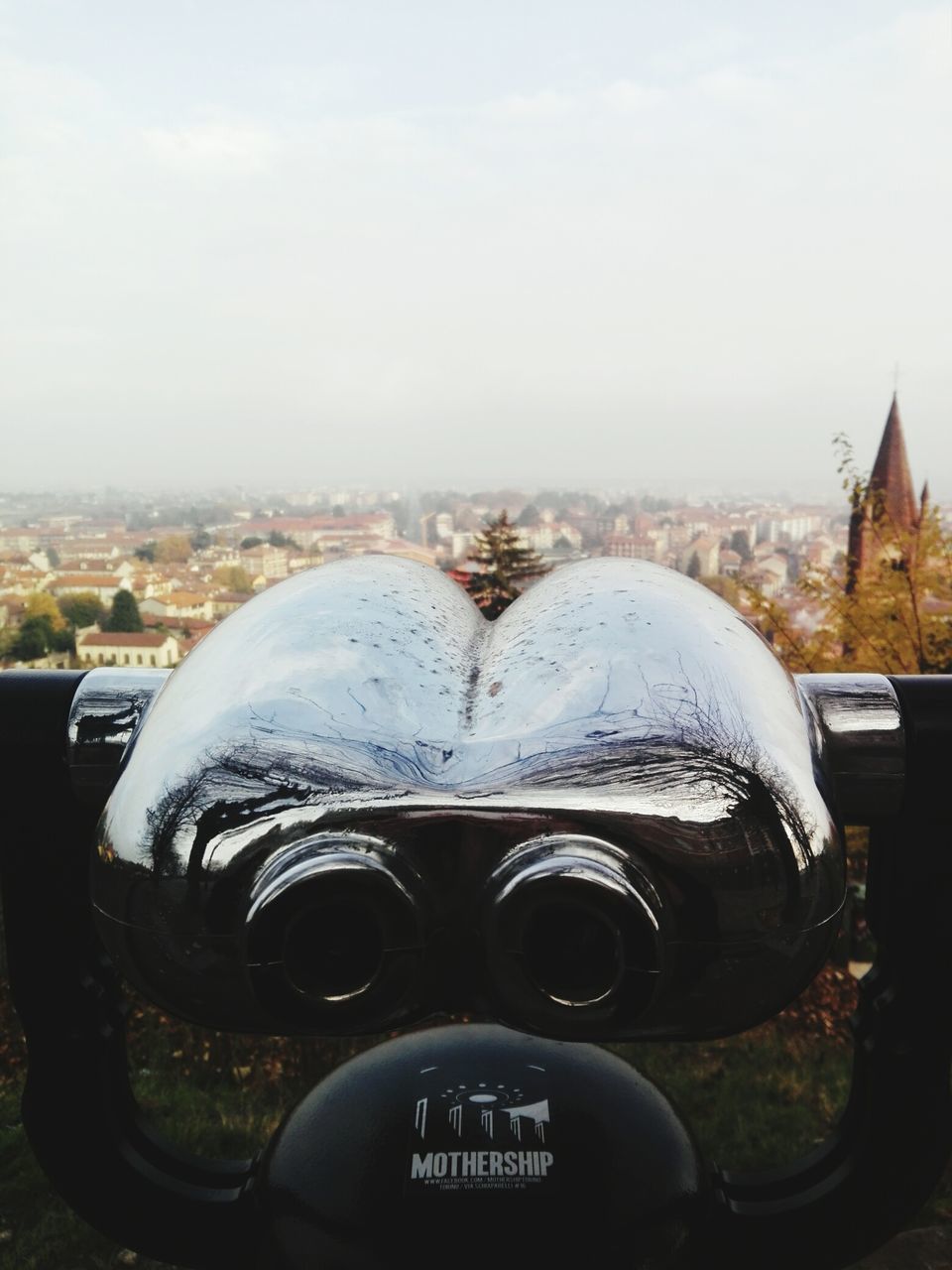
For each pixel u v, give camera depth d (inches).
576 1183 14.5
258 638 14.7
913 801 16.6
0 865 17.2
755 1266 17.2
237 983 13.1
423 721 13.5
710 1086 47.8
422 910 12.7
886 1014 17.3
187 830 12.9
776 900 12.9
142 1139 18.1
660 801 12.7
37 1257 31.6
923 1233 30.0
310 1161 15.2
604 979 12.6
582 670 13.9
